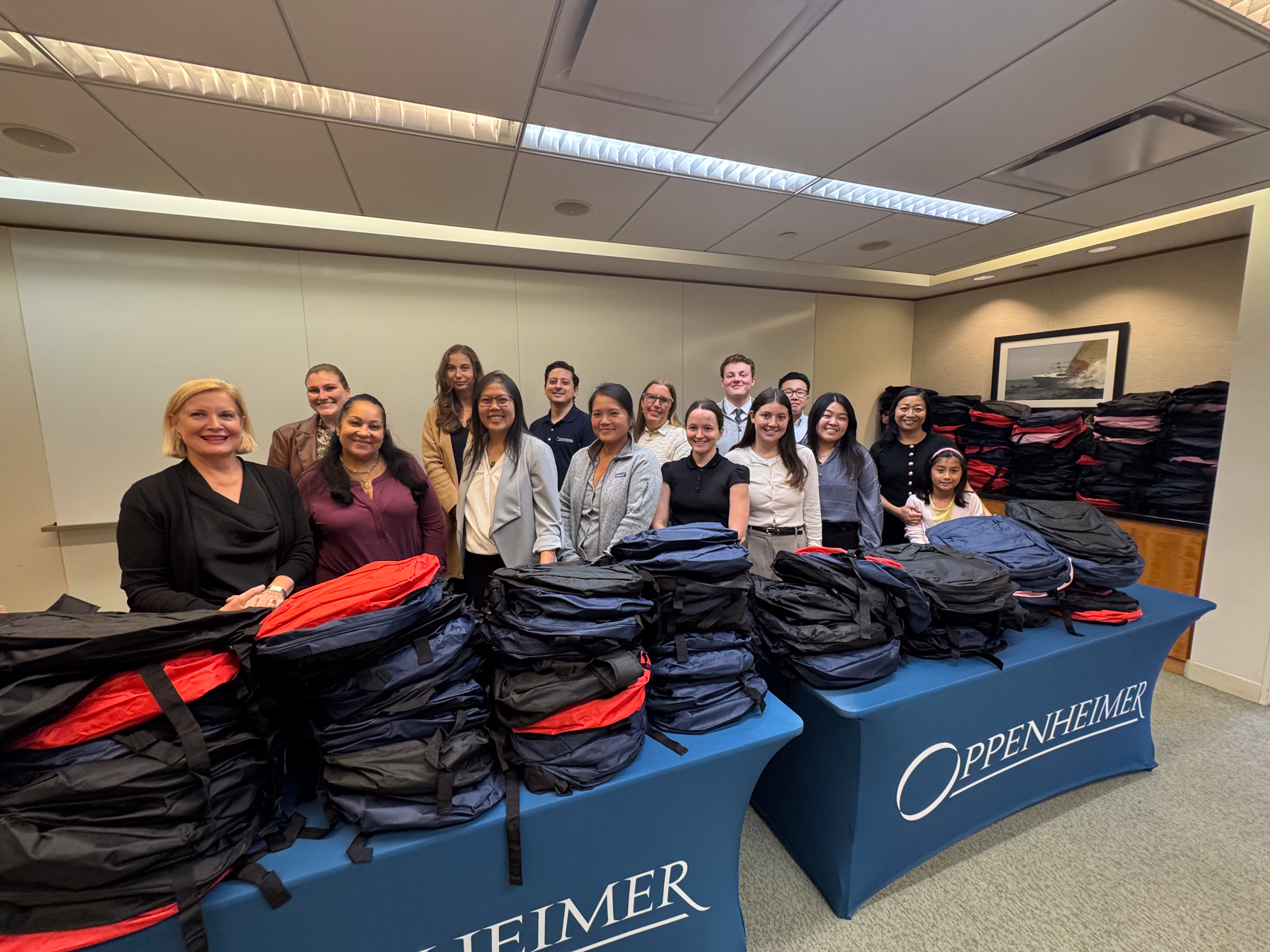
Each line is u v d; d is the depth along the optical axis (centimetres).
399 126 167
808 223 263
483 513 177
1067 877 150
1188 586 266
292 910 83
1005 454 368
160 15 117
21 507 259
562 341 352
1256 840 163
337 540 156
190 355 277
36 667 74
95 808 72
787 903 144
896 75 145
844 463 238
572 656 100
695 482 193
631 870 109
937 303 450
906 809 144
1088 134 177
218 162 187
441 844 89
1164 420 283
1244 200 239
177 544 124
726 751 110
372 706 92
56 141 173
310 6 115
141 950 74
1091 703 178
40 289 251
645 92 151
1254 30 126
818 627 134
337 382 220
